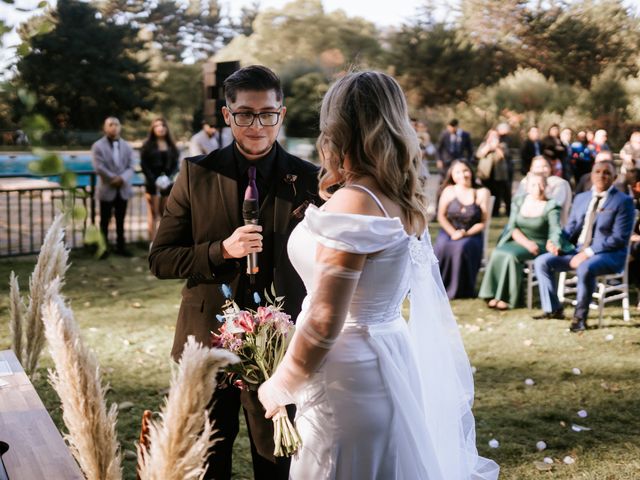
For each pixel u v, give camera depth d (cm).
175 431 137
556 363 533
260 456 255
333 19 3484
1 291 717
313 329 186
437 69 3297
